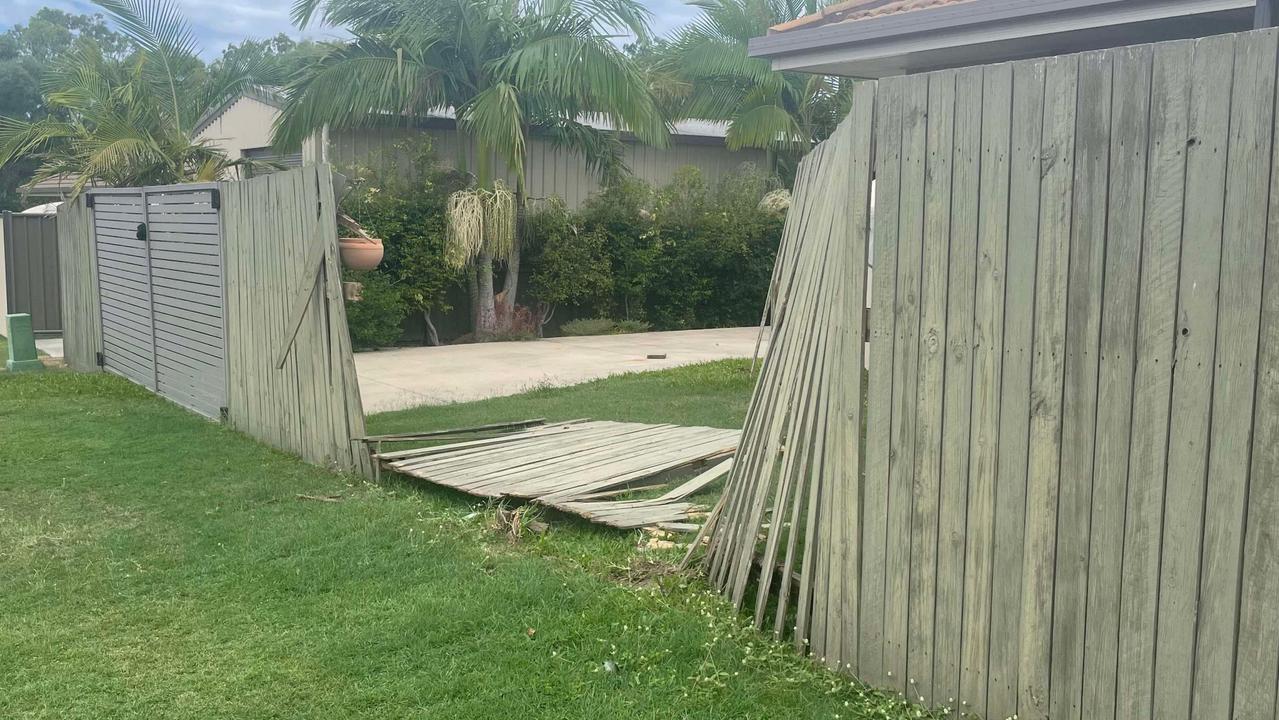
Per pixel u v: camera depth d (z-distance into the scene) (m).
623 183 16.72
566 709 3.27
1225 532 2.44
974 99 2.96
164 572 4.53
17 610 4.10
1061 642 2.80
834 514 3.50
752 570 4.27
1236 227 2.40
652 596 4.14
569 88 14.12
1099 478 2.70
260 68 15.69
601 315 16.84
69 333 12.26
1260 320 2.36
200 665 3.61
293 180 6.56
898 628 3.27
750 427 4.43
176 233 8.73
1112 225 2.64
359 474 6.30
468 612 3.99
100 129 13.66
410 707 3.31
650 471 6.17
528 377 11.24
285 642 3.79
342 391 6.29
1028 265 2.84
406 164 15.32
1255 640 2.39
